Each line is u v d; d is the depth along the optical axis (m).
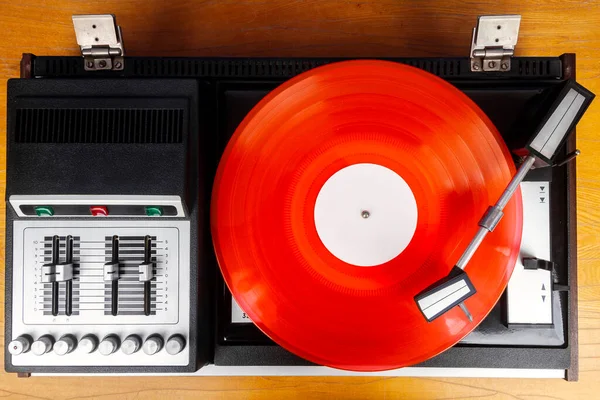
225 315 0.85
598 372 1.00
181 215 0.77
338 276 0.75
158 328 0.78
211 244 0.84
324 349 0.74
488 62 0.87
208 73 0.88
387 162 0.76
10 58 1.02
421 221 0.76
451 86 0.75
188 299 0.78
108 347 0.74
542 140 0.70
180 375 1.00
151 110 0.77
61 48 1.02
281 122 0.76
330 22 1.02
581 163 1.01
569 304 0.85
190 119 0.77
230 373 0.87
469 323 0.74
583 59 1.01
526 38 1.01
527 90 0.86
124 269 0.78
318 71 0.75
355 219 0.76
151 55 1.01
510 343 0.86
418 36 1.01
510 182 0.70
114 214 0.77
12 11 1.02
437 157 0.75
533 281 0.85
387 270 0.75
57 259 0.78
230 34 1.02
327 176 0.77
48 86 0.78
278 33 1.02
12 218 0.79
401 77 0.75
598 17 1.01
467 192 0.75
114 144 0.76
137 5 1.02
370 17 1.02
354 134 0.76
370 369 0.73
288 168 0.76
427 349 0.74
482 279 0.74
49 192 0.74
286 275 0.75
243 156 0.75
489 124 0.75
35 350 0.75
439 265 0.75
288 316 0.75
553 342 0.85
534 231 0.86
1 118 1.01
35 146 0.76
